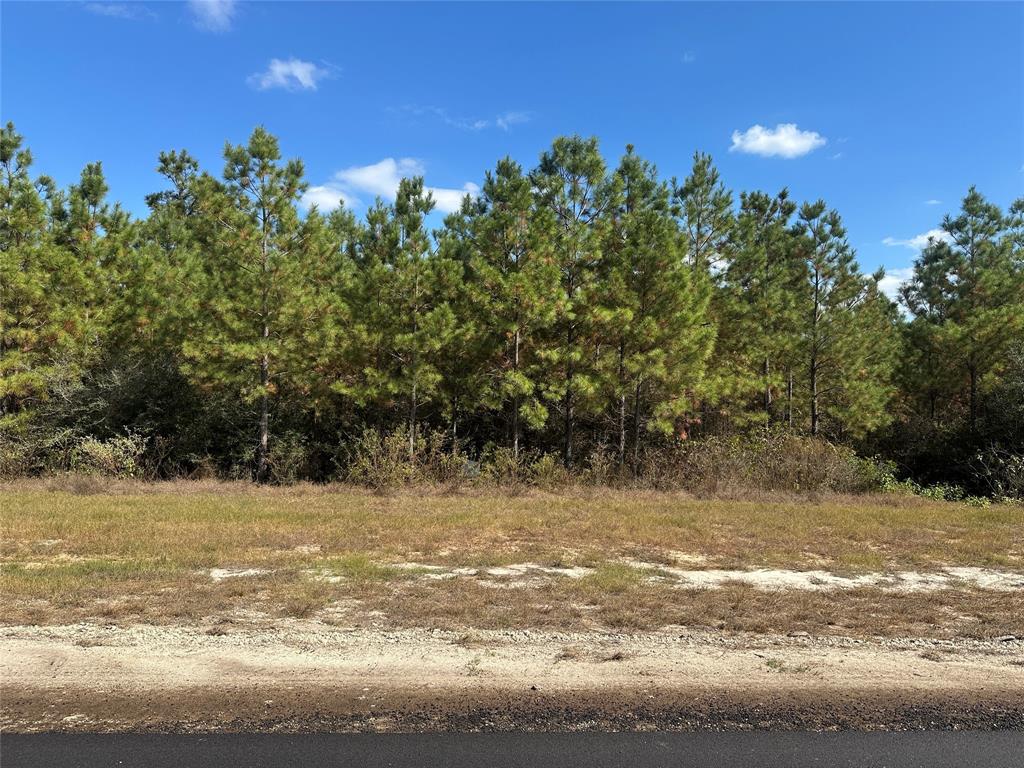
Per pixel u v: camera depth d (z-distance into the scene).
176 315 18.98
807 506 14.06
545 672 4.68
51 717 3.91
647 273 18.52
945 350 25.44
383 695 4.27
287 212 18.03
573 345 18.67
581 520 11.55
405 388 18.47
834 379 24.47
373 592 6.68
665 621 5.89
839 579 7.68
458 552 8.83
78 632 5.30
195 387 20.64
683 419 21.72
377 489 16.17
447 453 19.52
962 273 28.19
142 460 20.08
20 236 20.05
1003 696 4.42
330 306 18.67
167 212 28.00
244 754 3.54
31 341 19.03
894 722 4.04
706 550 9.23
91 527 9.75
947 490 19.34
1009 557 9.07
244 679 4.47
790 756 3.62
